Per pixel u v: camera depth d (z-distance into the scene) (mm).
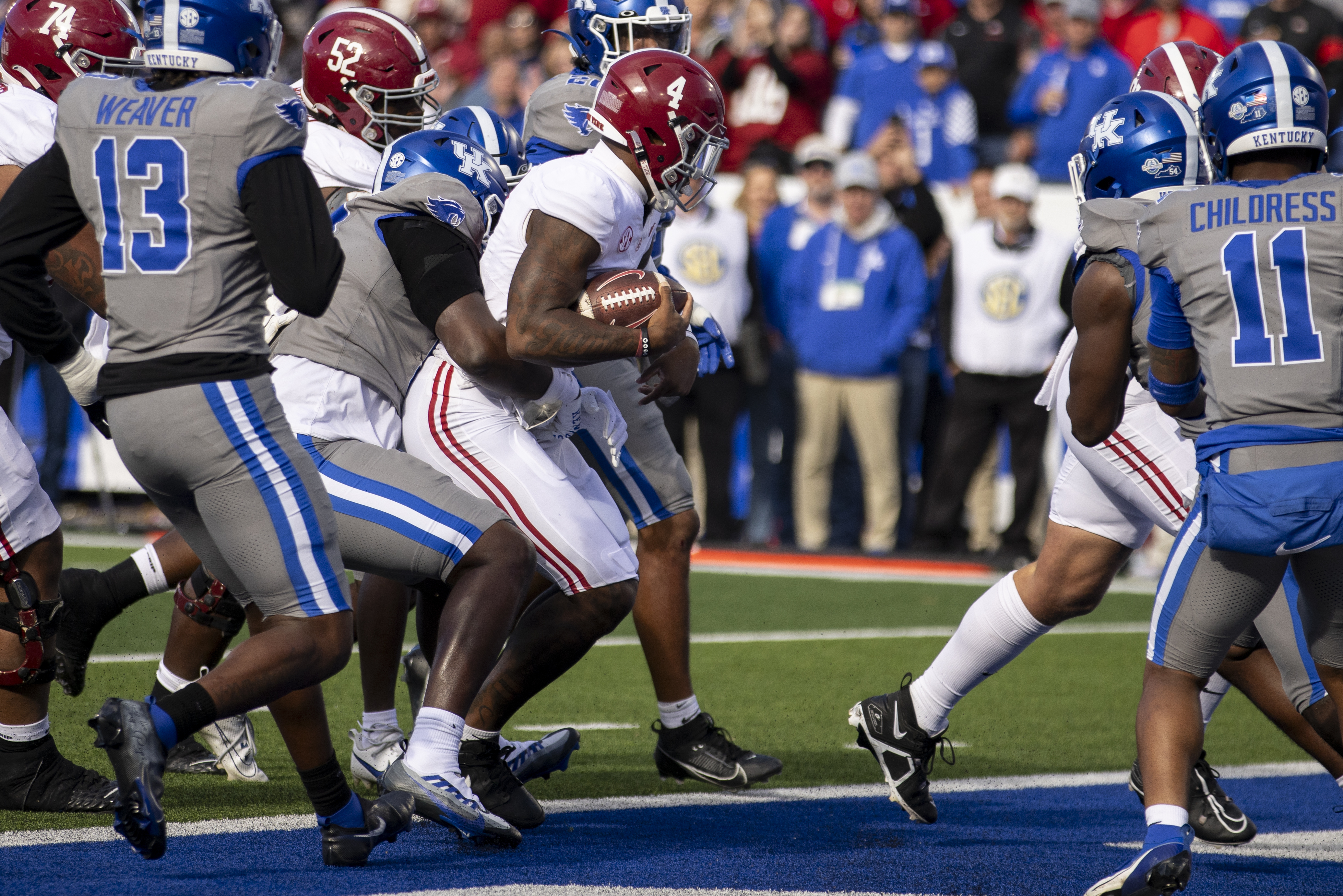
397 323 12383
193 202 10016
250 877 10750
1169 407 10914
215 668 10531
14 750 12812
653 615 14727
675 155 12273
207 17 10328
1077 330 11219
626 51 15156
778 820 13516
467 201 12164
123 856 11297
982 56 38719
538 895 10453
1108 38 42938
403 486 11781
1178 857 10125
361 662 13953
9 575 12461
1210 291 10195
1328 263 9992
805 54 39438
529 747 13805
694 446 35188
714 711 18656
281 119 10086
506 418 12703
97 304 12617
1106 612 28516
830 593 29047
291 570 10305
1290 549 10047
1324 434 10047
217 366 10086
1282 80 10359
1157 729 10555
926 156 37906
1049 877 11602
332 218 12898
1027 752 17000
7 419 12633
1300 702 12469
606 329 11914
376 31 13141
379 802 11367
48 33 13234
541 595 13086
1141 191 11617
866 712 13352
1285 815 14500
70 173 10320
